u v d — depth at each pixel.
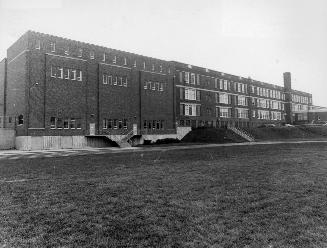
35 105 36.47
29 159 22.50
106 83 44.22
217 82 66.94
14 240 6.09
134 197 9.41
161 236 6.25
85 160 21.23
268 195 9.50
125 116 46.38
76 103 40.41
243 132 57.06
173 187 10.84
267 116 84.12
